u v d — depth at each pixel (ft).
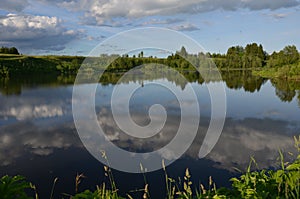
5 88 90.74
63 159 29.30
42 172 26.71
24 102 64.90
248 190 8.46
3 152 32.30
